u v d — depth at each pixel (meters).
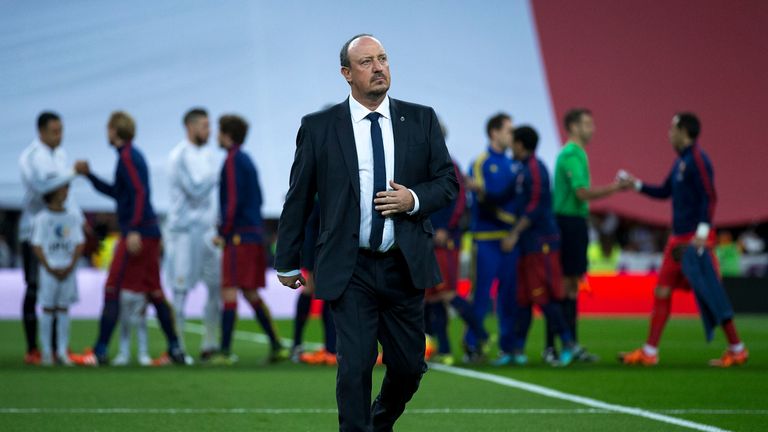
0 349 42.31
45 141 36.34
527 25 76.06
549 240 35.50
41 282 35.69
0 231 75.25
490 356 40.22
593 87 77.44
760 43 78.56
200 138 38.56
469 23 74.56
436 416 23.41
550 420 22.78
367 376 16.62
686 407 24.86
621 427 21.77
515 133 35.72
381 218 16.72
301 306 37.53
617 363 36.28
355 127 17.08
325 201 16.94
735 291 69.69
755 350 42.22
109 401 25.84
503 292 36.34
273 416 23.34
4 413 23.67
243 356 40.19
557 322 35.47
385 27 74.19
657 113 78.31
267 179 71.19
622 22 78.00
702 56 78.69
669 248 35.53
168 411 24.08
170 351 36.50
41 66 68.44
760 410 24.31
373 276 16.83
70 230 36.16
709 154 79.62
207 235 38.47
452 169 17.50
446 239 35.78
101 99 69.12
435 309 36.34
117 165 35.56
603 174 78.00
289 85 71.94
